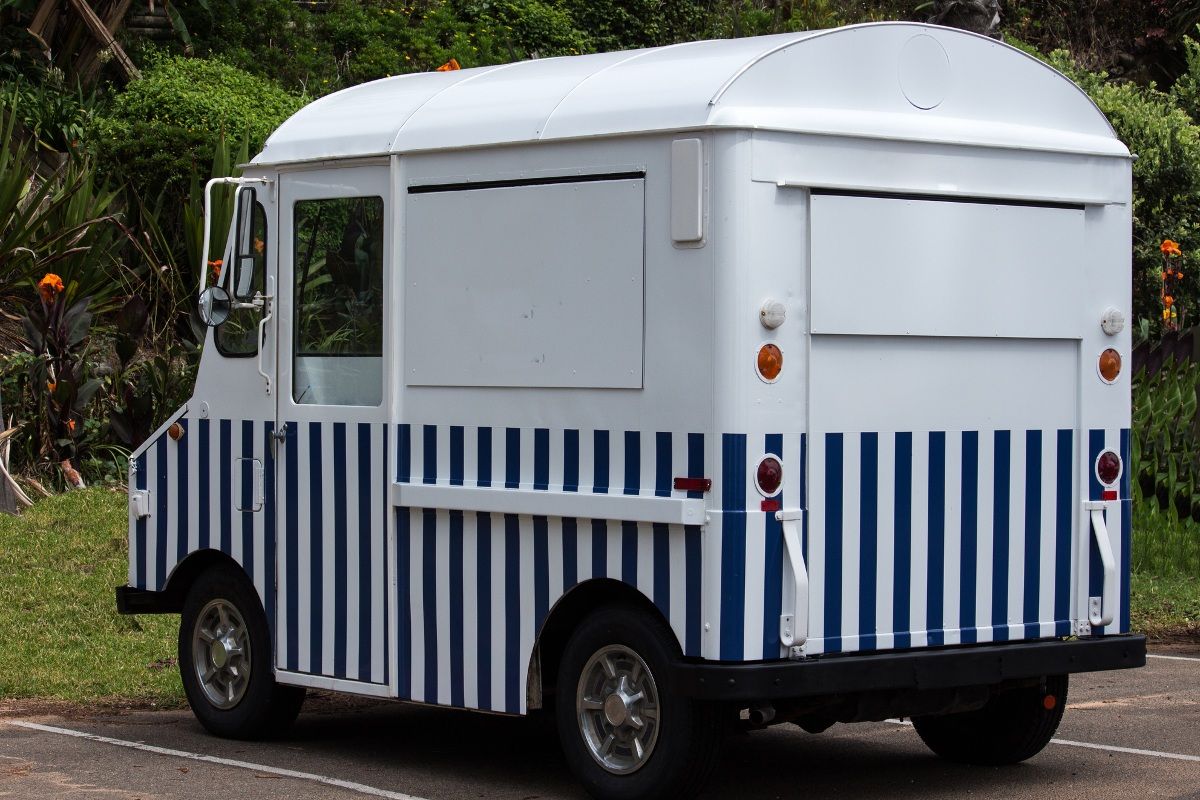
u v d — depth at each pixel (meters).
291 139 9.54
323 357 9.34
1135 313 23.44
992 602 8.48
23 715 10.60
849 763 9.31
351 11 25.39
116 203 19.84
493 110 8.60
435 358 8.74
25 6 23.05
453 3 26.59
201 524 10.04
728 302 7.57
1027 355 8.62
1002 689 8.74
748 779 8.88
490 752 9.58
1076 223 8.78
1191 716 10.53
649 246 7.84
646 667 7.82
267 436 9.62
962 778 8.88
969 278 8.35
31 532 14.91
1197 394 17.08
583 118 8.12
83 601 13.05
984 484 8.45
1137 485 16.44
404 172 8.89
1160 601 14.44
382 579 9.00
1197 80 26.08
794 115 7.76
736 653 7.54
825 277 7.83
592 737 8.12
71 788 8.55
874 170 8.02
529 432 8.34
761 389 7.63
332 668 9.27
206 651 10.09
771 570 7.65
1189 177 23.30
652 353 7.82
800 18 27.12
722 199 7.59
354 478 9.13
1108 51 29.69
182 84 20.72
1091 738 9.89
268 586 9.61
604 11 26.92
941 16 16.59
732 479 7.55
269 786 8.62
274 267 9.60
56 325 17.06
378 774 8.93
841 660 7.75
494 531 8.48
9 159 19.20
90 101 22.42
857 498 7.98
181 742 9.80
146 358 18.73
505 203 8.43
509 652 8.42
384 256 8.96
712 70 7.85
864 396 8.01
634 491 7.88
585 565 8.09
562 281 8.20
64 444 17.00
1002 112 8.62
